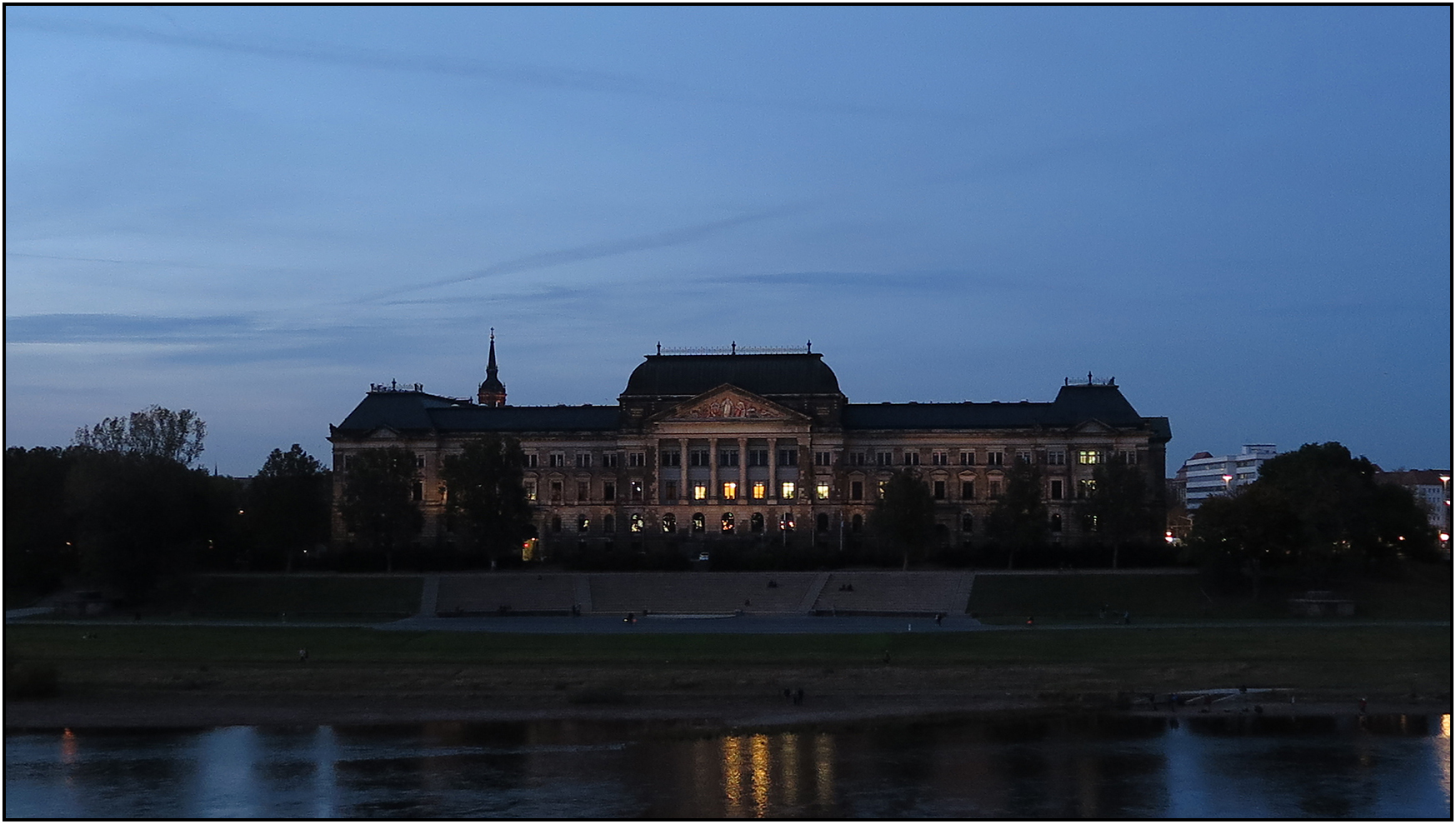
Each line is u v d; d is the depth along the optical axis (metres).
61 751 112.06
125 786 100.75
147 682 138.88
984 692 131.25
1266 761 104.69
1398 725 116.44
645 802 95.50
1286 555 186.00
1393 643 149.88
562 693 132.75
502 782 101.19
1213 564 188.88
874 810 92.81
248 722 123.06
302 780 102.19
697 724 119.94
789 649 152.12
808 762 106.06
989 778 100.50
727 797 96.31
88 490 196.62
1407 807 93.00
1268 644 150.62
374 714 125.62
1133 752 108.00
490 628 173.75
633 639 159.88
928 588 198.12
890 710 124.38
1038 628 166.62
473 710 126.81
